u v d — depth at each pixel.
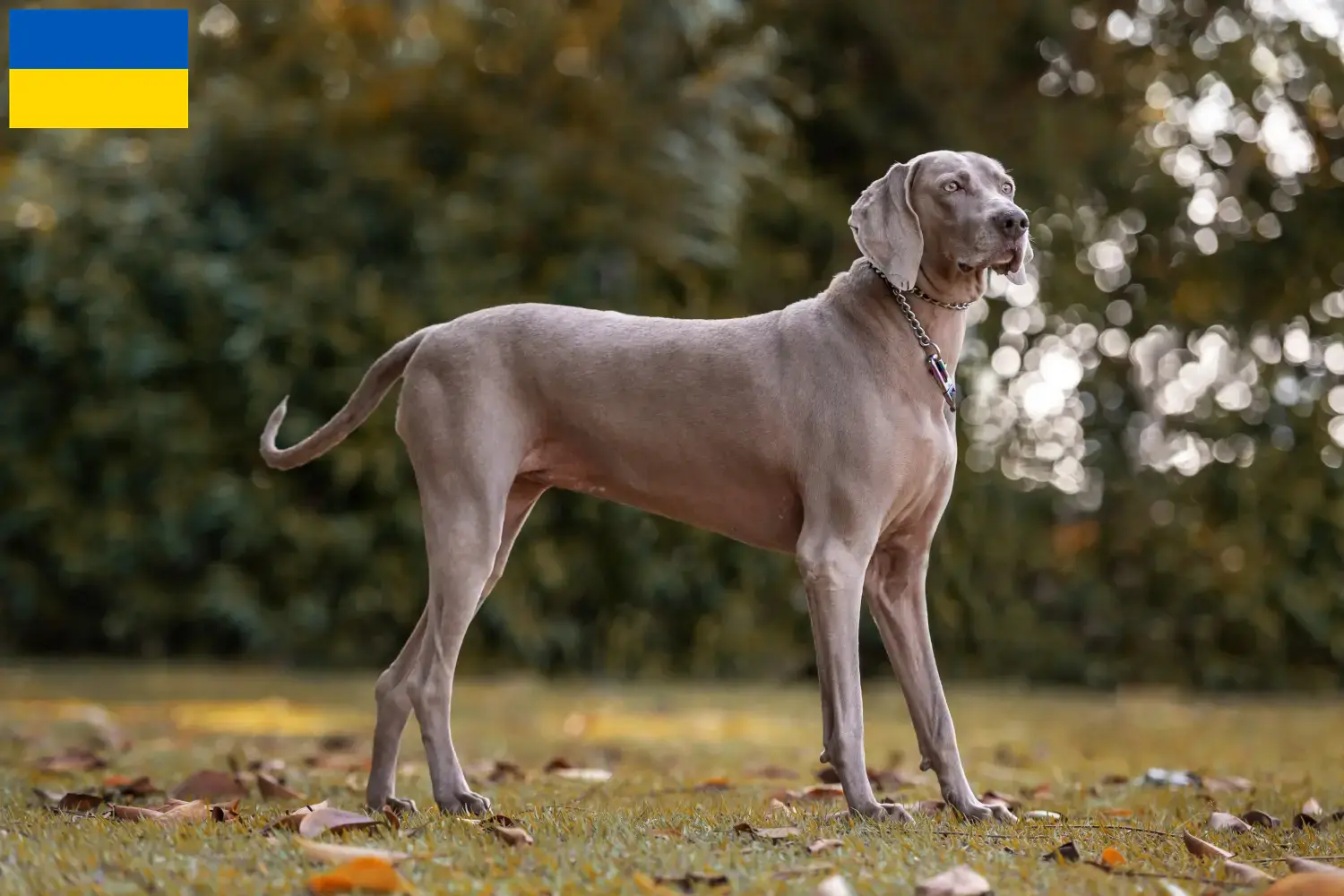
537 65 13.54
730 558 13.31
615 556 13.16
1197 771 6.42
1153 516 14.24
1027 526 14.16
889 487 4.38
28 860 3.39
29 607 12.78
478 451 4.57
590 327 4.66
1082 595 14.10
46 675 11.37
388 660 12.81
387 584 12.62
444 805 4.47
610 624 13.20
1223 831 4.31
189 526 12.54
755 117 13.71
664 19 13.60
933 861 3.52
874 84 14.76
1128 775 6.46
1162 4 14.77
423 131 13.59
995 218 4.32
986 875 3.36
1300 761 7.12
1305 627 13.76
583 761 6.92
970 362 13.97
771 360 4.48
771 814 4.41
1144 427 14.55
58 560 12.79
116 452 12.83
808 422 4.40
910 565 4.68
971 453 13.90
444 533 4.56
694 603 13.34
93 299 12.61
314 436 4.98
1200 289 14.66
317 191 13.34
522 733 8.32
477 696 10.62
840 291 4.53
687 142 13.35
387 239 13.34
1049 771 6.69
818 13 14.58
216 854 3.51
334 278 12.75
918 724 4.64
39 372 12.93
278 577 12.70
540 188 13.15
